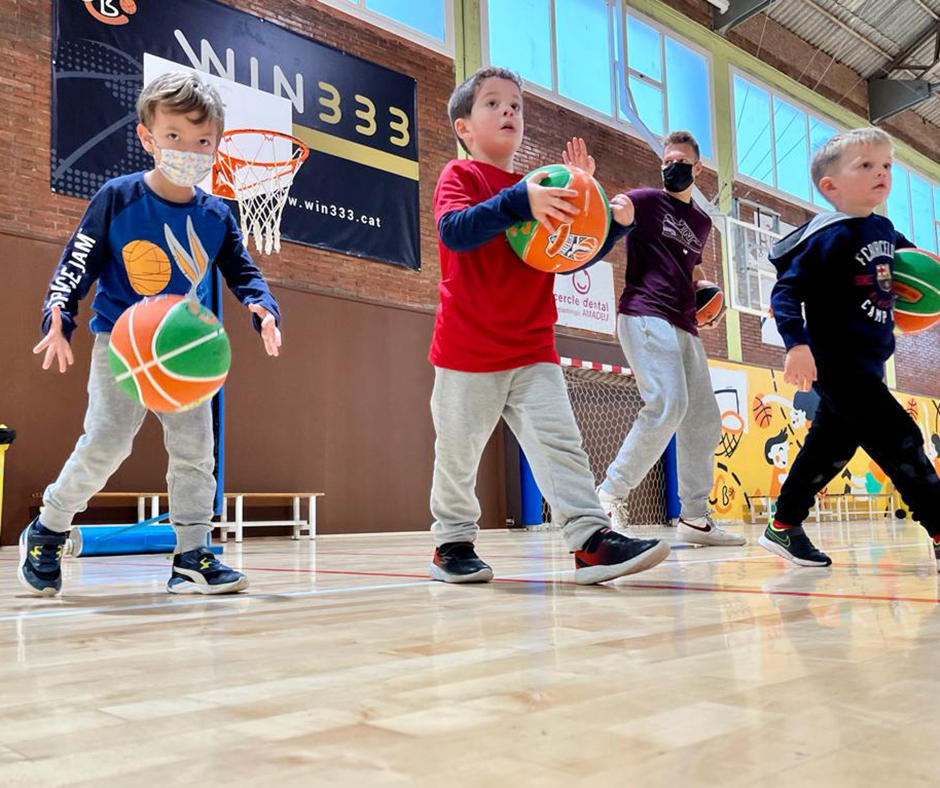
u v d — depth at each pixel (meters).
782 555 2.37
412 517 7.40
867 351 2.06
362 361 7.23
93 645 1.12
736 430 10.12
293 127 6.96
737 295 10.56
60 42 5.88
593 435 9.04
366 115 7.49
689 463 3.56
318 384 6.94
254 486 6.50
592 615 1.30
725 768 0.49
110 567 3.21
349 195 7.29
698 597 1.54
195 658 0.98
